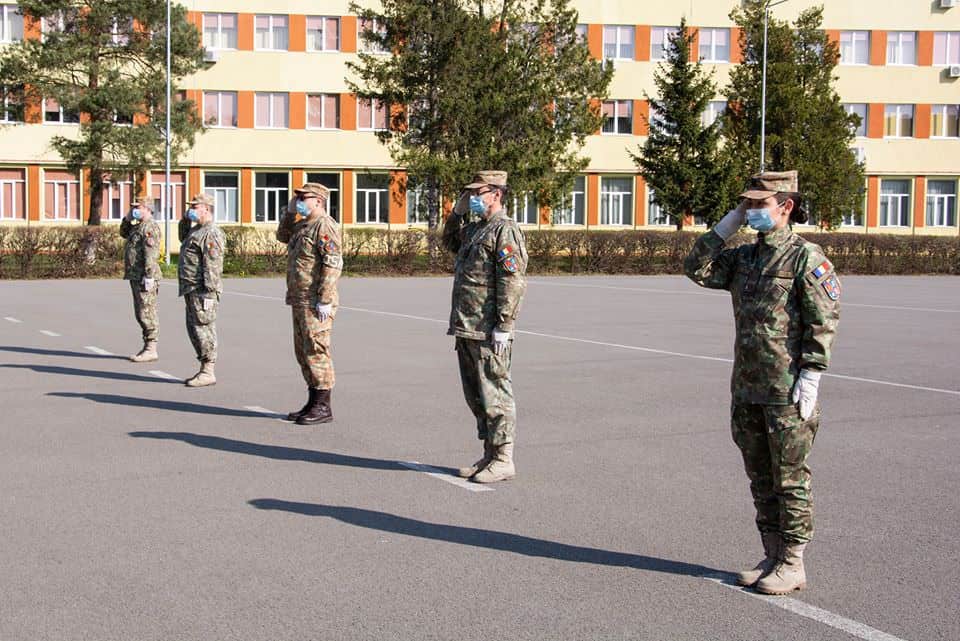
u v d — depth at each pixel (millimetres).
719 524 5977
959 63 50750
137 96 36438
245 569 5133
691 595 4840
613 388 10898
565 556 5395
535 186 36812
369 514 6125
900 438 8461
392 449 7871
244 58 45812
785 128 41906
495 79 36156
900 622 4520
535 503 6402
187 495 6484
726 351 14156
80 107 36969
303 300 8711
